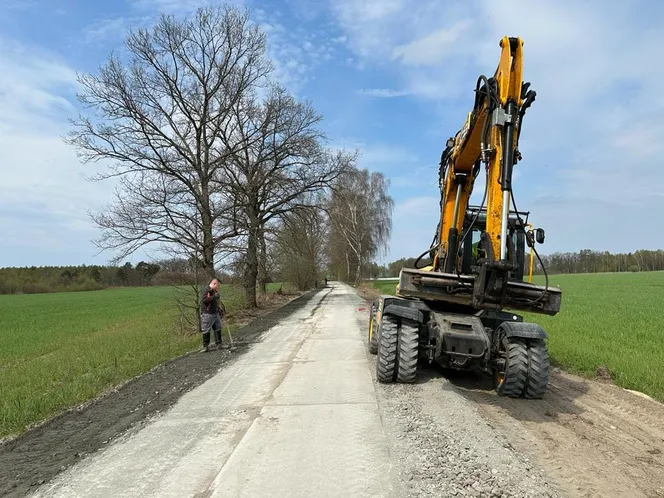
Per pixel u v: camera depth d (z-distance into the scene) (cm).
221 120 1962
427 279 696
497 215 591
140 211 1633
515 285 644
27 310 3647
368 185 5347
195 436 531
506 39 604
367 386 716
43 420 639
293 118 2211
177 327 1741
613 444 507
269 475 416
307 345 1142
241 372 863
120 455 488
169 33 1748
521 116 618
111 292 6962
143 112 1762
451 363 705
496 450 447
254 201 2184
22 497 402
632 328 1409
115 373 935
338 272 7338
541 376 660
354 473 413
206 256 1756
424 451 442
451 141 816
